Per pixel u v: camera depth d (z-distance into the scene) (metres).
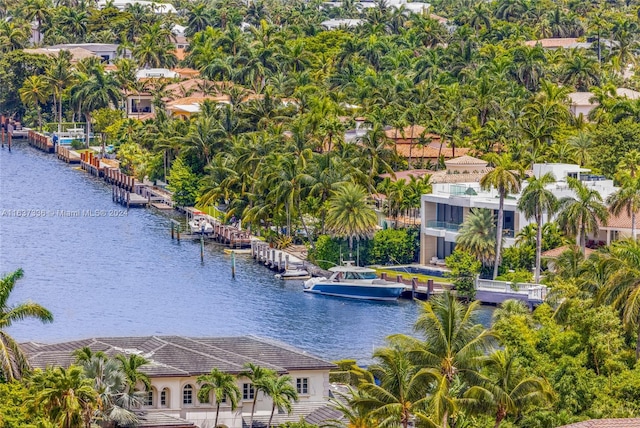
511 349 133.38
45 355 137.00
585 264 158.00
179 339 146.38
